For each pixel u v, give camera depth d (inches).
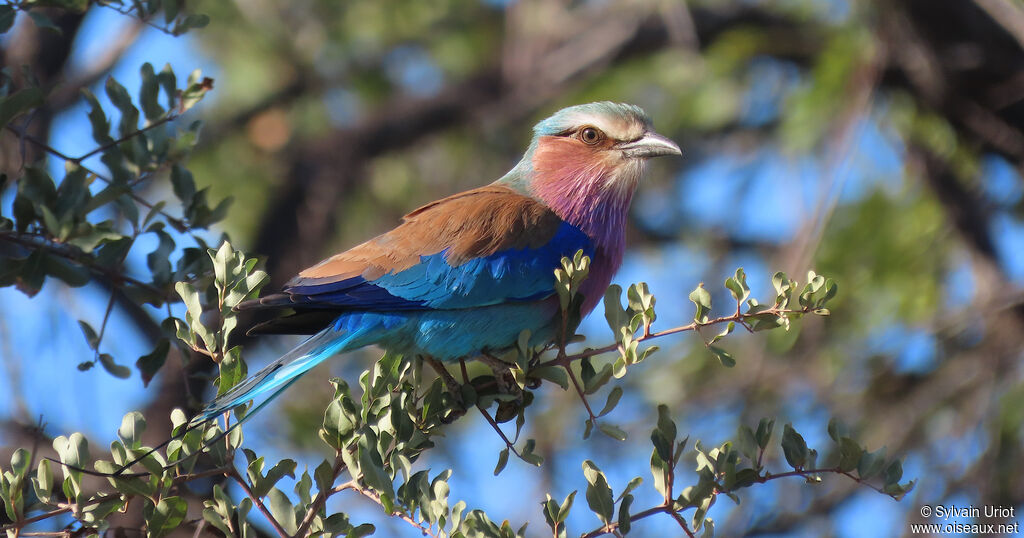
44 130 443.8
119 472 234.2
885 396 512.7
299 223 655.1
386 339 332.5
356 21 642.8
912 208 515.5
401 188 685.3
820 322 507.8
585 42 670.5
